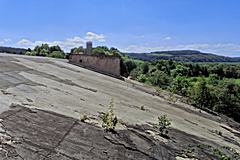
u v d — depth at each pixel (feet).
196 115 57.11
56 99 31.42
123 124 28.55
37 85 36.27
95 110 31.60
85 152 19.99
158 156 23.50
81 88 44.55
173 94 76.33
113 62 82.53
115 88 56.85
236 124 69.10
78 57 82.84
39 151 18.21
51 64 68.08
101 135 23.59
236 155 33.50
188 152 27.20
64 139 20.88
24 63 57.77
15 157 16.66
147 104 49.49
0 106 23.29
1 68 42.70
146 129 29.76
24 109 24.22
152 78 119.34
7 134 18.88
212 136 40.93
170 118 42.27
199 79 119.44
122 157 21.09
